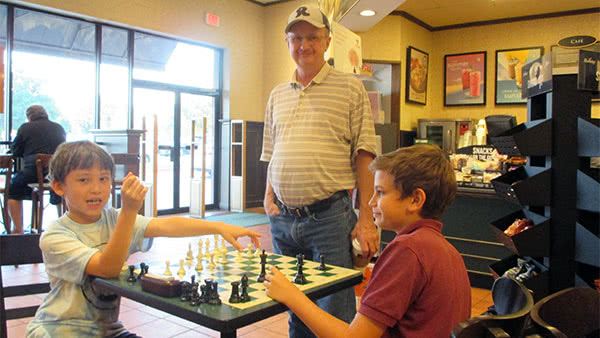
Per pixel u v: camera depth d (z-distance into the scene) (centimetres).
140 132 586
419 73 846
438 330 109
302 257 147
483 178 420
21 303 344
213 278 143
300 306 116
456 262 118
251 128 878
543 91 247
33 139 512
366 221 192
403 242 113
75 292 143
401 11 780
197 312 108
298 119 198
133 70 777
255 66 936
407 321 111
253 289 130
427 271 109
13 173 521
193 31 824
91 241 151
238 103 909
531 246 239
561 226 236
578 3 742
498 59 841
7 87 641
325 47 198
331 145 192
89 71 727
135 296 124
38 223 471
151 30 770
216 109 909
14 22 645
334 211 191
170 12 790
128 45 767
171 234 164
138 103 791
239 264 163
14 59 647
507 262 298
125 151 583
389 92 796
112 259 133
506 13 800
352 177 199
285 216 203
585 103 231
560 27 790
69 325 142
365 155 194
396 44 781
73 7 675
